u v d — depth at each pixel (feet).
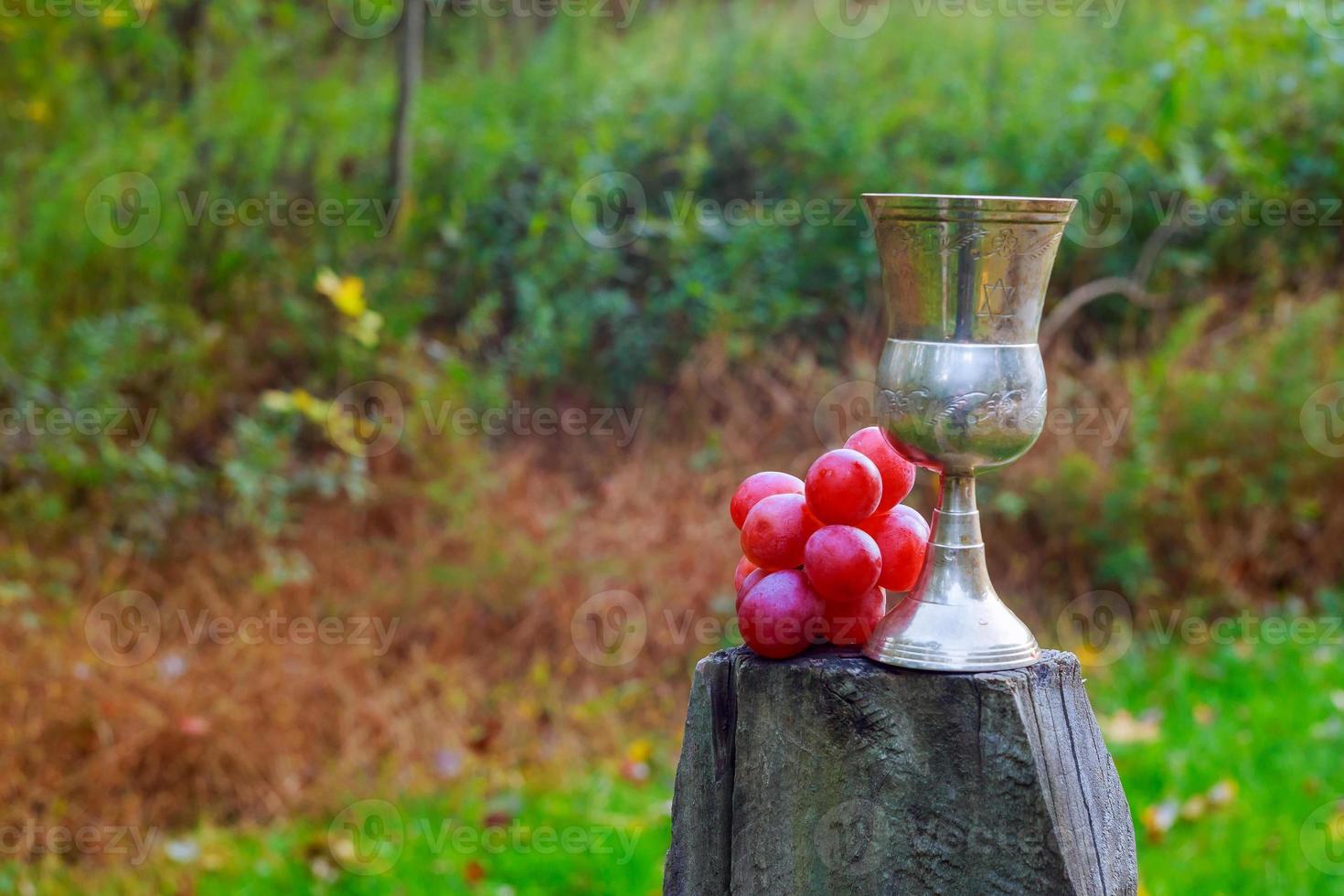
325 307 17.37
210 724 11.89
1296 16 16.81
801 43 21.40
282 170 18.62
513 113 20.52
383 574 14.61
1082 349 19.08
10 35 17.30
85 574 14.01
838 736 5.21
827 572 5.16
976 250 4.86
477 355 18.61
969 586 5.26
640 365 18.37
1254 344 17.13
